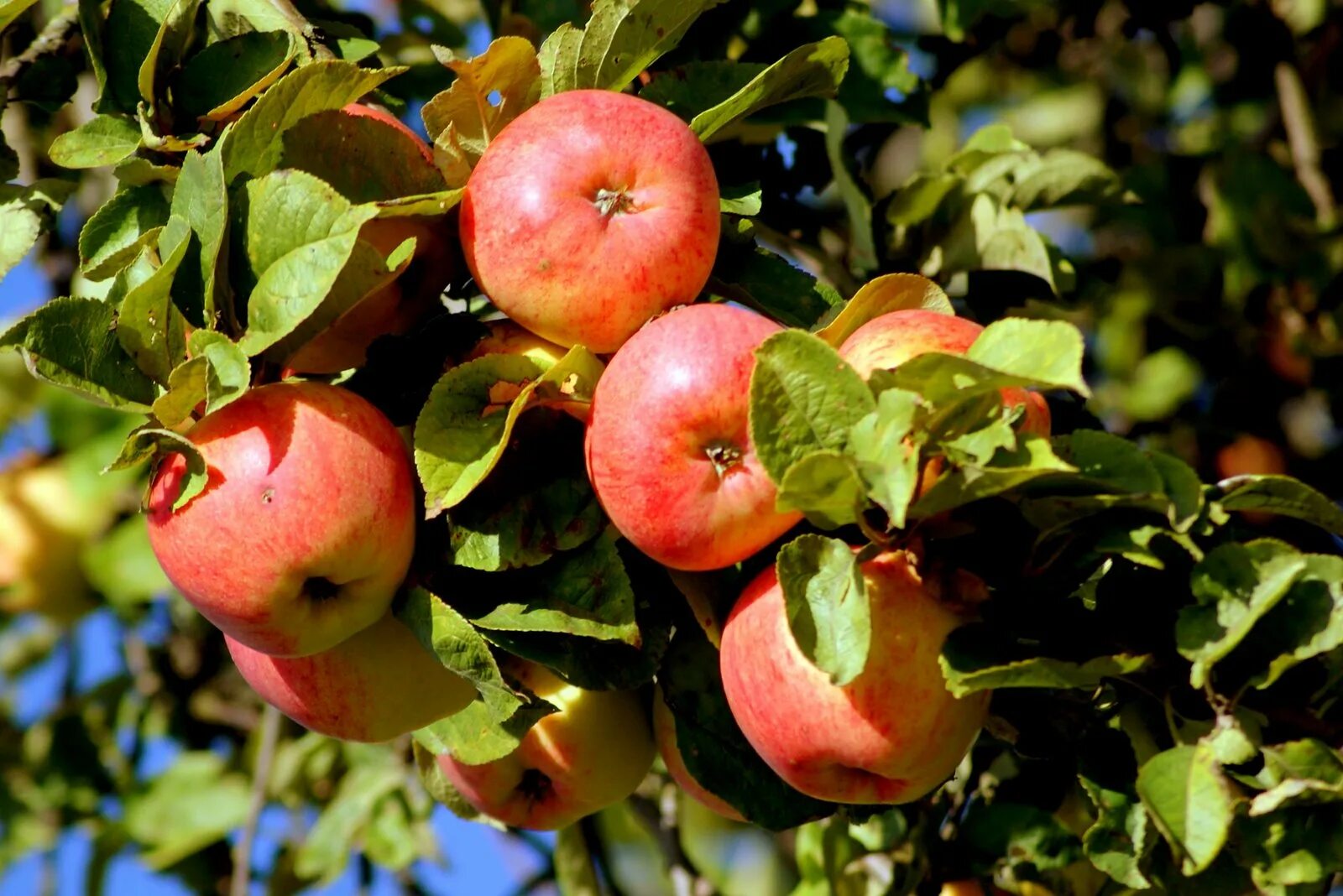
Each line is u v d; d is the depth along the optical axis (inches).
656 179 33.7
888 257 44.1
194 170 33.3
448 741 34.9
